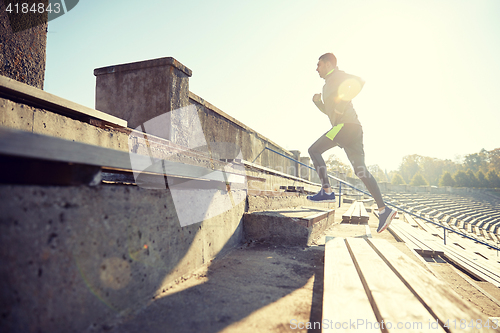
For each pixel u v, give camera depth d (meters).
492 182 77.69
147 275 1.60
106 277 1.28
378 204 3.27
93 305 1.20
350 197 19.16
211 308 1.57
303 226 3.37
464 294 3.02
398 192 40.44
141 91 3.69
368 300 1.57
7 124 1.87
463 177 81.44
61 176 1.05
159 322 1.36
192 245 2.18
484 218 29.45
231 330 1.34
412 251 4.18
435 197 39.03
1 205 0.85
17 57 2.76
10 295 0.87
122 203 1.40
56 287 1.03
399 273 1.94
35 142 0.79
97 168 1.22
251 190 3.93
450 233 12.18
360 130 3.11
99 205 1.25
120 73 3.80
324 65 3.22
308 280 2.16
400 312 1.32
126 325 1.31
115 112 3.78
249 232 3.54
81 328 1.14
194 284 1.93
